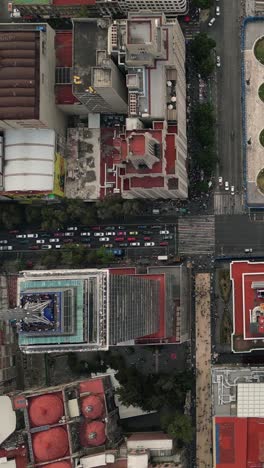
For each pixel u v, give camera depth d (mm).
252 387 198250
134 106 195875
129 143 173500
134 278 170125
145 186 194750
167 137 194500
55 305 138750
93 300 144875
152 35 182625
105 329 146000
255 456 199750
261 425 199375
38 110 199500
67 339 141750
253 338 197625
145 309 182750
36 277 145250
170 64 195375
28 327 140000
